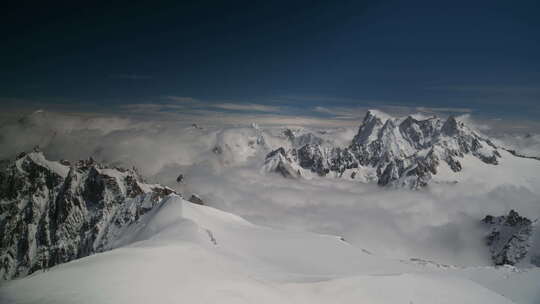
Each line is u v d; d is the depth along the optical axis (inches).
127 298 1417.3
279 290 2064.5
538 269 4589.1
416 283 2625.5
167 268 1824.6
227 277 1914.4
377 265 4626.0
